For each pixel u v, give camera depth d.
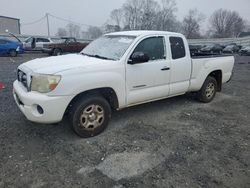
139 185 3.10
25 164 3.45
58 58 4.71
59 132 4.43
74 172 3.31
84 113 4.15
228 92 8.10
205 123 5.16
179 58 5.45
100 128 4.39
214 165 3.59
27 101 3.85
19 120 4.89
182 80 5.63
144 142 4.20
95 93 4.33
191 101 6.65
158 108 5.96
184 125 5.00
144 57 4.52
